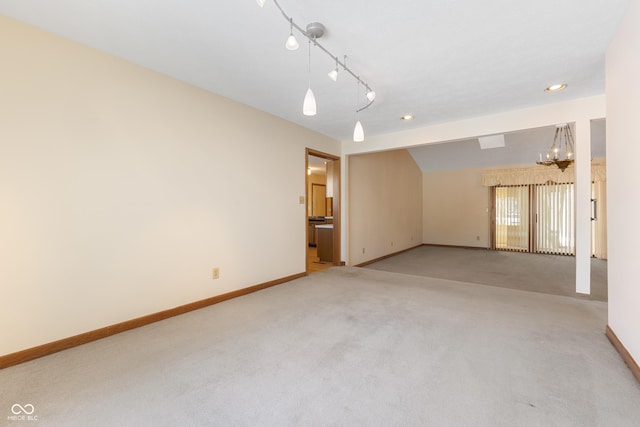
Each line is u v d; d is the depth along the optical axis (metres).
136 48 2.30
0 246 1.91
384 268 5.50
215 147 3.20
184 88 2.91
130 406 1.50
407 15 1.89
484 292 3.57
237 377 1.76
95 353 2.07
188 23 1.98
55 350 2.10
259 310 2.95
